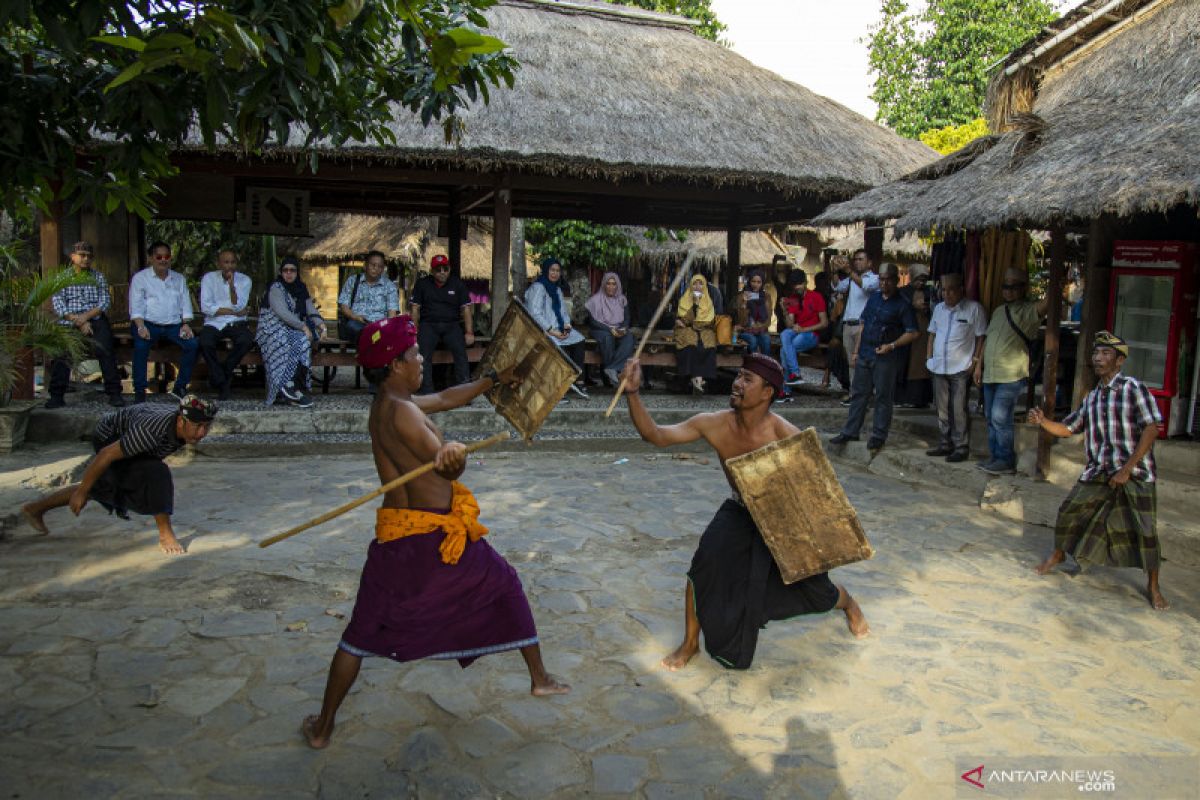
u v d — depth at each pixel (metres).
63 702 4.11
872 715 4.17
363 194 14.86
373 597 3.67
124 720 3.96
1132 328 8.58
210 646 4.75
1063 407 10.69
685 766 3.70
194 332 12.25
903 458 9.31
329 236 24.38
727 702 4.26
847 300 12.96
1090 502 5.84
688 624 4.63
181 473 8.66
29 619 5.01
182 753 3.71
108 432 6.04
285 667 4.52
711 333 12.60
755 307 13.41
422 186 13.92
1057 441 8.88
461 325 11.85
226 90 3.40
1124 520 5.70
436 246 21.84
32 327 9.27
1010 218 7.34
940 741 3.94
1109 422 5.70
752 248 23.86
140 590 5.49
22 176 4.16
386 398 3.77
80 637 4.80
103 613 5.12
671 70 13.19
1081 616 5.46
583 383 13.16
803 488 4.25
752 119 12.70
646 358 12.84
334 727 3.94
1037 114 8.67
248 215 11.84
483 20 4.59
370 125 4.88
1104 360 5.74
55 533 6.50
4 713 3.99
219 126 3.49
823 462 4.26
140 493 6.05
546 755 3.75
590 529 7.08
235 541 6.48
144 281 10.52
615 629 5.11
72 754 3.67
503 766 3.66
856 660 4.75
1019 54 9.45
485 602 3.80
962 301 8.94
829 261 22.45
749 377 4.39
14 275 10.00
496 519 7.32
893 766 3.73
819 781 3.61
